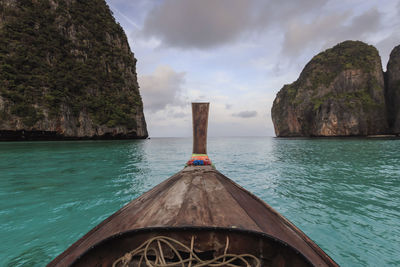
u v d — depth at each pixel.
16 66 28.25
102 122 35.97
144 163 10.88
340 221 3.71
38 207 4.32
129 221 2.01
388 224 3.59
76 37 38.69
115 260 1.77
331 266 1.55
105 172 8.11
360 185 6.21
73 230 3.35
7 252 2.73
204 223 1.85
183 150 20.48
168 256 1.78
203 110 4.99
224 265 1.70
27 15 32.47
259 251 1.77
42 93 28.83
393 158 12.20
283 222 2.11
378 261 2.58
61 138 30.30
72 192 5.39
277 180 6.95
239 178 7.30
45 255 2.68
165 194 2.59
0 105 24.75
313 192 5.49
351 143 26.67
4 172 7.79
